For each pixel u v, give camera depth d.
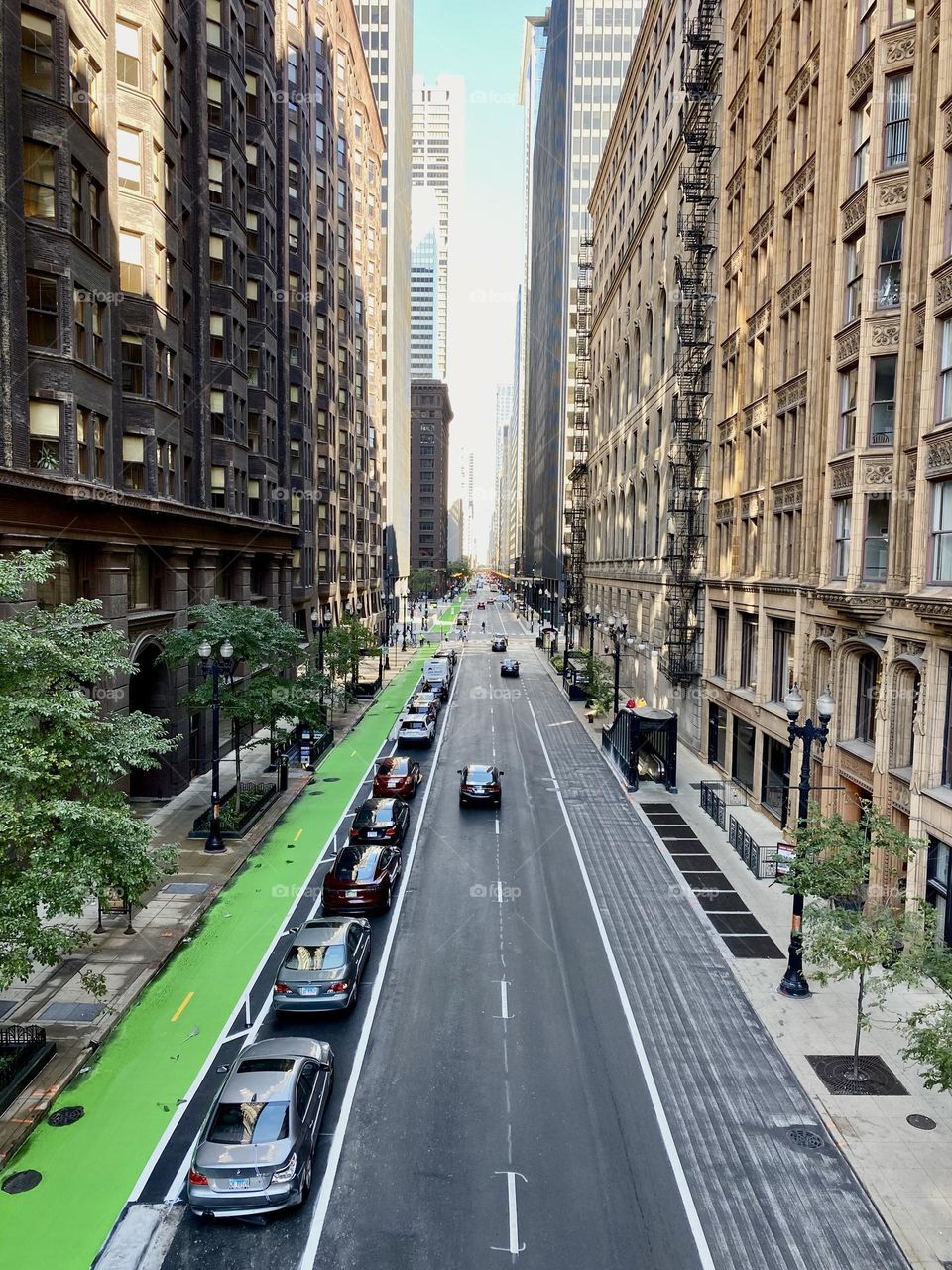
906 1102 12.16
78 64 22.84
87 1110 11.85
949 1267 9.21
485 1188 10.35
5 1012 14.29
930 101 16.88
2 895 10.87
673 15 44.12
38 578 12.46
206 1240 9.52
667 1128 11.52
